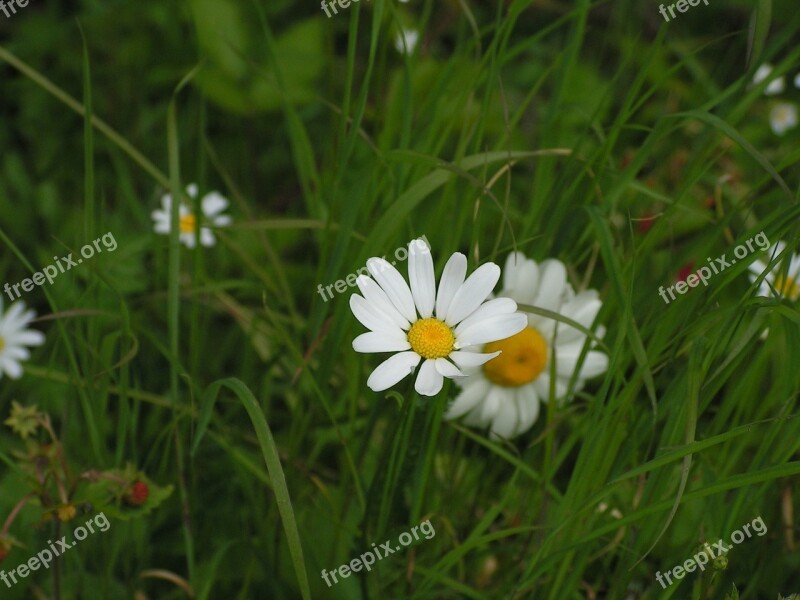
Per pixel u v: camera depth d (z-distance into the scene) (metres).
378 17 0.47
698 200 0.63
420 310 0.42
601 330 0.51
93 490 0.47
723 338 0.45
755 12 0.48
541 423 0.53
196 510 0.53
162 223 0.65
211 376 0.60
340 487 0.51
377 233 0.47
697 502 0.52
